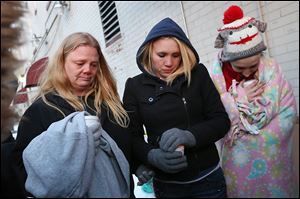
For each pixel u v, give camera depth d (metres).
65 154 0.75
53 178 0.73
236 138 1.28
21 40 0.54
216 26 2.31
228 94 1.29
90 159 0.80
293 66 1.91
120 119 1.14
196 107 1.19
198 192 1.19
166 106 1.17
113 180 0.87
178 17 2.75
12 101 0.54
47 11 6.97
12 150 0.64
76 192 0.76
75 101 1.07
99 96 1.14
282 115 1.26
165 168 1.05
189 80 1.18
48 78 1.11
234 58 1.23
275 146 1.25
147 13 3.24
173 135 1.05
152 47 1.22
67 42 1.11
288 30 1.91
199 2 2.47
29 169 0.76
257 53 1.22
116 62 4.18
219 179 1.22
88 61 1.09
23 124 0.99
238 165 1.29
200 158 1.18
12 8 0.53
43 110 1.02
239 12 1.27
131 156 1.20
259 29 1.27
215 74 1.33
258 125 1.25
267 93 1.25
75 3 5.37
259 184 1.27
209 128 1.13
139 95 1.22
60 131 0.79
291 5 1.86
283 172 1.27
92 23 4.82
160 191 1.25
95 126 0.87
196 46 2.58
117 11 3.96
